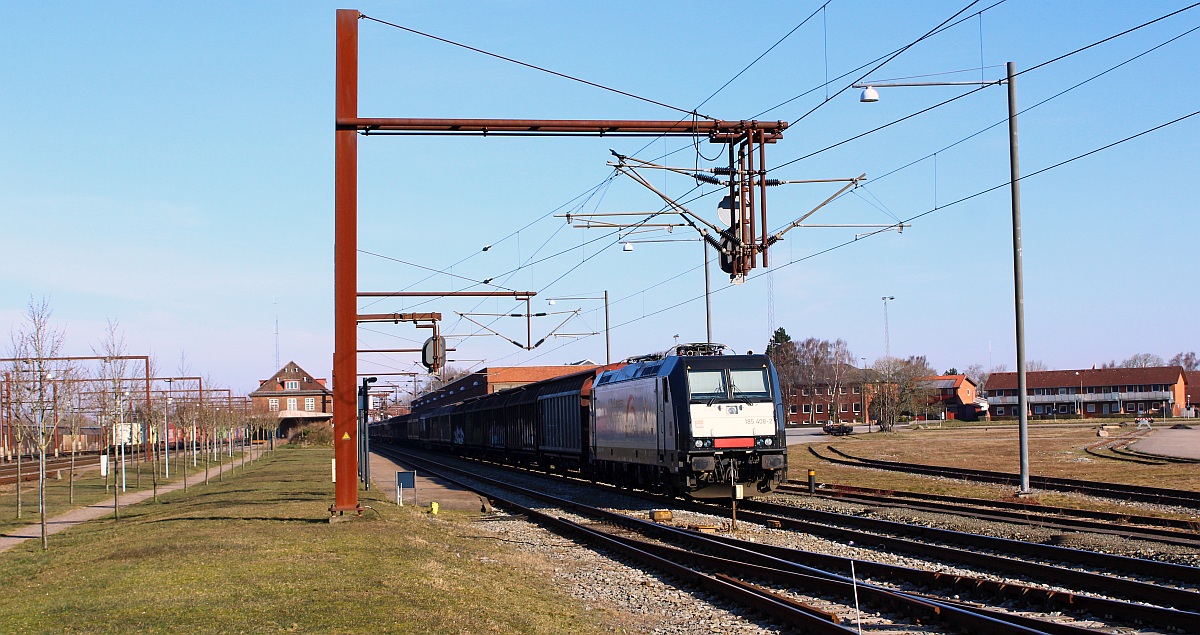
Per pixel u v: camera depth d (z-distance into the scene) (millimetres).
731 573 15898
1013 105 27484
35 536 24312
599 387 36438
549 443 44781
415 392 132500
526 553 19734
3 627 11305
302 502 28281
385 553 17109
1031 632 10188
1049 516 21891
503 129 20953
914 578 14211
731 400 26922
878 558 17078
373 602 12375
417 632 10820
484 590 14188
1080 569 15234
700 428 26641
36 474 52875
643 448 30344
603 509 27875
